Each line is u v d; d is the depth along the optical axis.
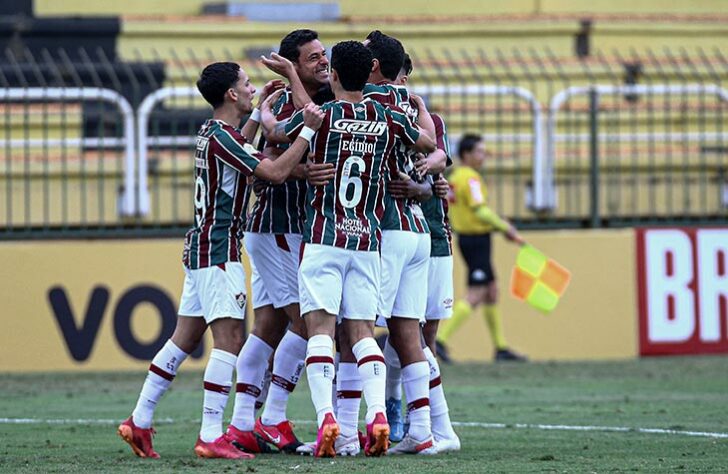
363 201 25.23
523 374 45.31
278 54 27.27
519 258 43.56
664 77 57.38
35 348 46.91
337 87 25.41
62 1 63.62
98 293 47.22
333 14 65.50
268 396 27.14
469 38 63.34
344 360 26.14
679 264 51.50
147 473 23.09
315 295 25.02
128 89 57.59
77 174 50.69
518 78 53.69
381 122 25.28
